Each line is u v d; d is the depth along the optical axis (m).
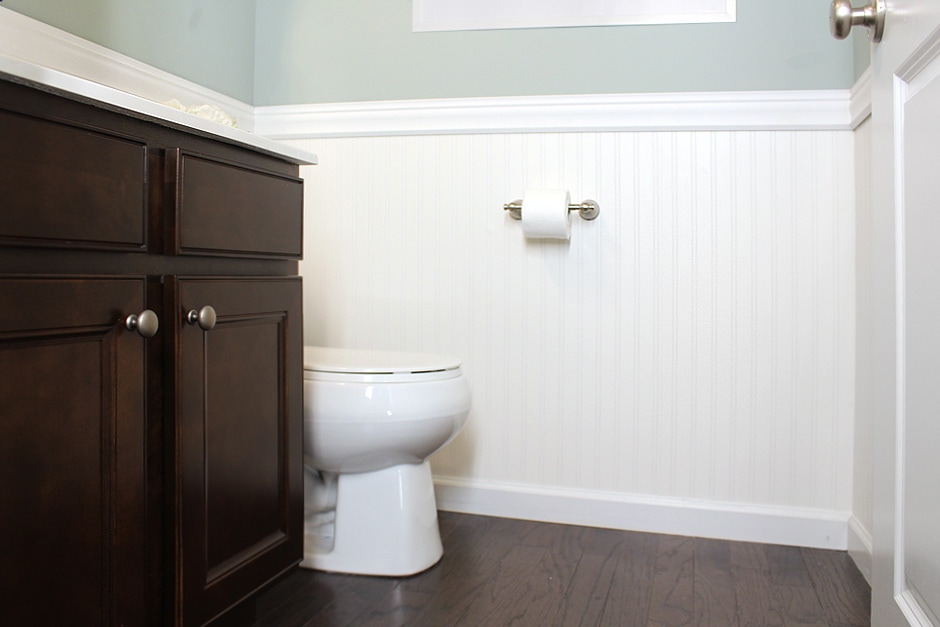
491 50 2.02
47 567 0.91
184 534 1.11
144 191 1.05
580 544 1.86
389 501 1.65
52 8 1.48
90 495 0.97
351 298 2.16
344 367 1.57
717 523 1.93
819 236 1.86
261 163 1.33
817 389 1.87
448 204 2.08
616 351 1.98
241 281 1.24
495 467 2.08
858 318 1.80
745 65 1.87
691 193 1.92
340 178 2.15
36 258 0.90
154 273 1.08
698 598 1.54
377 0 2.10
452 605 1.49
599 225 1.98
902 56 0.97
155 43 1.78
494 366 2.06
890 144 1.03
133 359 1.03
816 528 1.87
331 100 2.14
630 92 1.93
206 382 1.16
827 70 1.82
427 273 2.10
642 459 1.98
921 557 0.93
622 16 1.93
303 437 1.47
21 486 0.88
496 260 2.05
